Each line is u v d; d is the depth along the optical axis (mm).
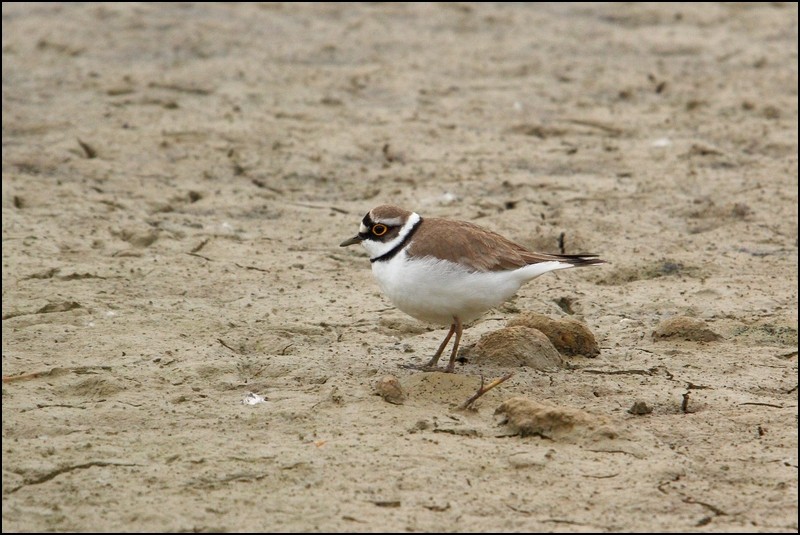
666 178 17359
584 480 8461
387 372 10547
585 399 9984
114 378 10266
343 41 25297
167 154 18203
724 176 17422
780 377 10508
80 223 15102
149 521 7863
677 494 8273
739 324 11859
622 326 11938
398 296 10273
